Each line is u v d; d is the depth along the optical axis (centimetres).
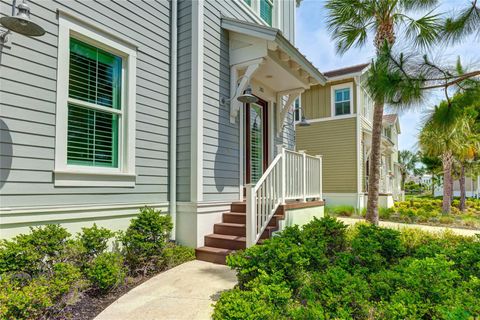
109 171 404
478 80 297
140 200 442
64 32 355
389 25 625
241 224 491
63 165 348
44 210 328
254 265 281
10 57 307
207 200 494
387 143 1430
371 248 329
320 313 193
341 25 676
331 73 1319
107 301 297
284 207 509
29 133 319
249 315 192
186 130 493
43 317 241
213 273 384
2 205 297
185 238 480
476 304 201
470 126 1033
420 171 3572
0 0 307
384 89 299
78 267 304
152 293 317
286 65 579
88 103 385
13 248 265
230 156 555
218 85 532
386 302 210
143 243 378
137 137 443
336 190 1280
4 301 217
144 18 462
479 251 310
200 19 496
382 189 1434
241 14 617
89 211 373
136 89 445
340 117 1291
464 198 1426
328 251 372
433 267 240
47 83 337
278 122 721
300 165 599
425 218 1021
